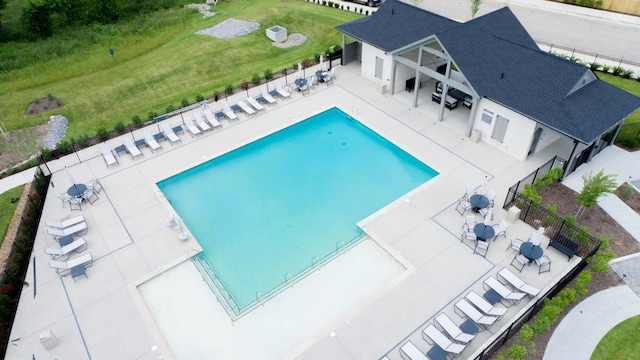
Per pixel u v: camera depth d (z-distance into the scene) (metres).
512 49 25.36
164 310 18.33
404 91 31.53
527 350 16.23
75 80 36.06
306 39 40.72
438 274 18.92
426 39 26.12
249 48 39.12
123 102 32.78
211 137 27.94
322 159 26.31
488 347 15.48
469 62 25.31
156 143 26.89
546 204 22.20
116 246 20.84
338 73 34.16
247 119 29.42
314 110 29.98
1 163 27.20
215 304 18.50
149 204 23.14
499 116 24.75
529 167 24.34
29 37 47.78
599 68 33.50
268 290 18.98
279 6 46.72
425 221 21.47
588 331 16.88
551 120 22.31
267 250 20.83
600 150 25.62
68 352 16.73
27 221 21.94
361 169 25.45
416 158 25.47
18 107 32.62
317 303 18.38
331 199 23.50
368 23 32.12
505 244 20.02
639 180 23.55
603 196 21.38
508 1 47.22
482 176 23.89
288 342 17.06
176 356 16.78
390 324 17.17
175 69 36.41
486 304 16.98
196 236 21.64
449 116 28.66
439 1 47.78
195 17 47.91
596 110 22.95
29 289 19.03
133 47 40.59
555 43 37.94
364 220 21.73
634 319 17.23
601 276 18.91
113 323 17.64
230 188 24.47
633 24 40.78
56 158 26.83
